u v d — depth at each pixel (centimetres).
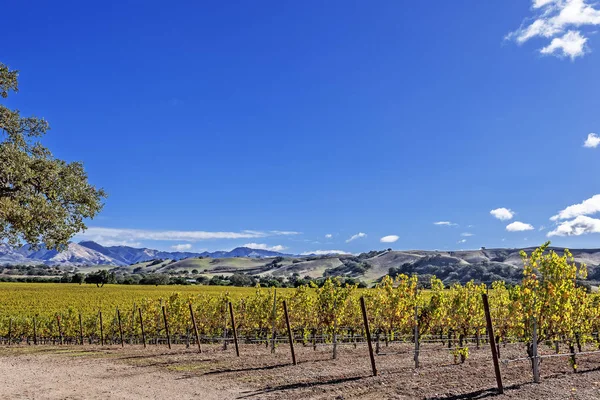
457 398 1145
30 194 1866
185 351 2331
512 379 1393
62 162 2073
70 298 5644
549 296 1366
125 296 5888
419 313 1983
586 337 1792
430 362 1798
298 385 1359
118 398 1220
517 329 1502
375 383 1352
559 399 1101
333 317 2048
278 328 2669
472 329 2284
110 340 3641
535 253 1402
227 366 1761
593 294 2264
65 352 2441
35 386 1395
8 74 2000
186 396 1244
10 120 2039
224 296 2989
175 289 7738
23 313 4381
